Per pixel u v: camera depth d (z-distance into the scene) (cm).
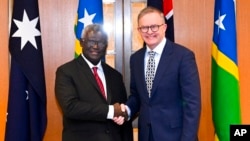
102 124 205
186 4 288
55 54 287
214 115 251
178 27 288
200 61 288
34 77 243
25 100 244
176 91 198
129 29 290
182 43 288
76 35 252
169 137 195
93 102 204
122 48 290
